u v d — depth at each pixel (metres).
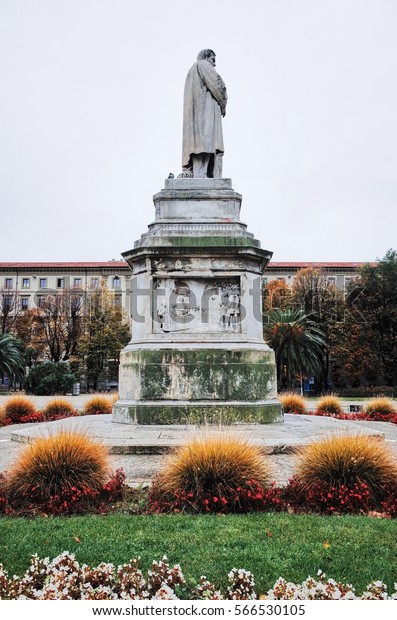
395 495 6.41
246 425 10.33
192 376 10.72
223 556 4.73
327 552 4.86
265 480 6.57
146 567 4.46
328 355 55.06
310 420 12.20
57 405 17.72
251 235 11.83
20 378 43.81
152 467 7.84
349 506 6.21
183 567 4.49
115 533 5.30
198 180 12.27
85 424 10.88
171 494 6.37
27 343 63.56
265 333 42.91
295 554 4.80
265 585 4.20
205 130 12.50
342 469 6.52
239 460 6.47
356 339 53.06
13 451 9.77
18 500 6.39
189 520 5.75
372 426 14.70
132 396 10.95
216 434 7.00
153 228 11.88
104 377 57.34
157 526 5.52
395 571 4.48
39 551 4.80
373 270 54.81
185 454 6.54
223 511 6.17
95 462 6.68
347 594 3.45
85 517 5.91
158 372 10.73
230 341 11.10
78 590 3.56
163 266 11.37
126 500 6.52
